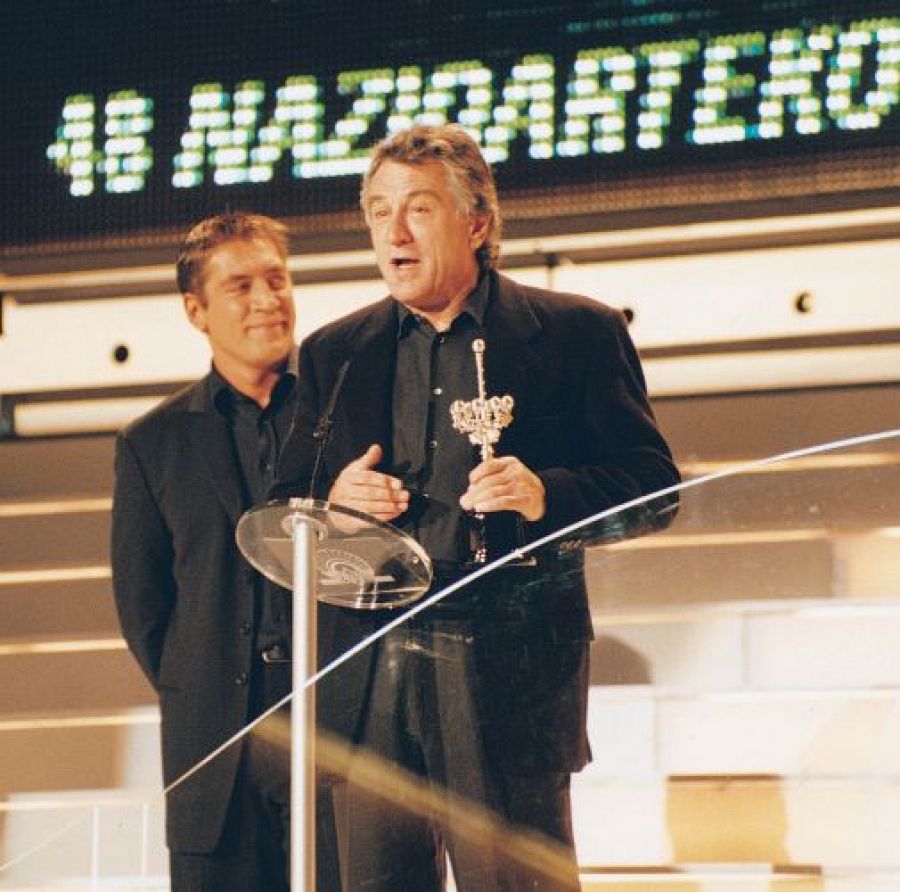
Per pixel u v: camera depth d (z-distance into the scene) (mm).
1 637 12641
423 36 12570
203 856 6371
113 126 13031
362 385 8445
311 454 8477
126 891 6469
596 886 5855
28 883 6551
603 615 6066
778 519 6211
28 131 13125
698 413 12297
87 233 13031
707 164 12148
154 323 13445
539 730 5992
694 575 6062
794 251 12430
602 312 8766
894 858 5691
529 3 12391
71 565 12820
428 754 6066
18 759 11719
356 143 12680
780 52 12055
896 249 12305
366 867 6059
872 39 11930
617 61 12273
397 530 6453
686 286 12547
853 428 12117
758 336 12445
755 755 5844
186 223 12891
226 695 9367
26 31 13133
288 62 12773
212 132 12875
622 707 5961
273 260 10102
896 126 11898
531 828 5938
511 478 7820
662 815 5840
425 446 8328
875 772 5758
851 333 12391
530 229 12602
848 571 6105
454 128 8680
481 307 8562
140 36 12992
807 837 5746
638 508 6145
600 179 12281
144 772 11562
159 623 9852
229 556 9656
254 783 6320
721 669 5973
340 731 6121
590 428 8594
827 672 5934
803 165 12016
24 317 13602
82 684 12266
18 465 13242
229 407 10047
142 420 10031
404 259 8461
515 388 8484
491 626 6082
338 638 7113
